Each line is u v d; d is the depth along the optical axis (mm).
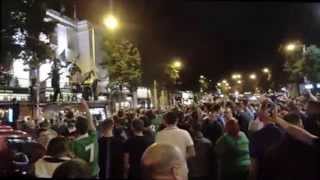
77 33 53031
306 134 6449
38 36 16688
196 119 12062
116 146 9797
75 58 44688
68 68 39812
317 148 6422
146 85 62531
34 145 10008
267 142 8695
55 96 33000
